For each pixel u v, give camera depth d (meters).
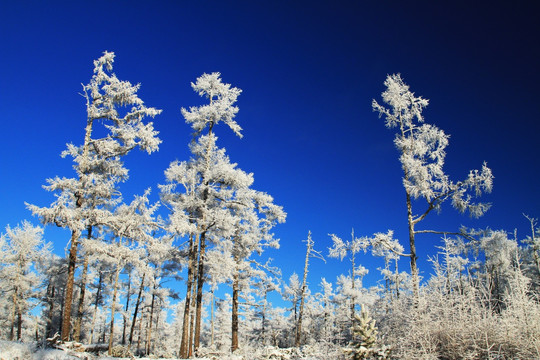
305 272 26.14
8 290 27.69
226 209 18.14
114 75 16.52
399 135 14.80
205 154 19.94
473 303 8.23
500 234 12.00
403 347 8.15
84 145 16.11
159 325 55.53
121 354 21.12
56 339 12.51
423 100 14.95
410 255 13.65
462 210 12.88
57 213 13.58
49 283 30.55
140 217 15.56
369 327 9.68
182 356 16.64
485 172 12.29
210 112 19.66
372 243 14.65
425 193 13.24
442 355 7.91
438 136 13.73
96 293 32.06
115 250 15.59
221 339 45.16
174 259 21.23
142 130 15.95
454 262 9.08
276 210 21.83
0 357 9.19
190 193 19.14
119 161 17.56
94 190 16.50
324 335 10.99
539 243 17.91
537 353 6.62
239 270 23.09
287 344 43.03
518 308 7.63
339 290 34.88
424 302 9.04
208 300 25.47
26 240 28.11
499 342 7.30
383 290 28.53
